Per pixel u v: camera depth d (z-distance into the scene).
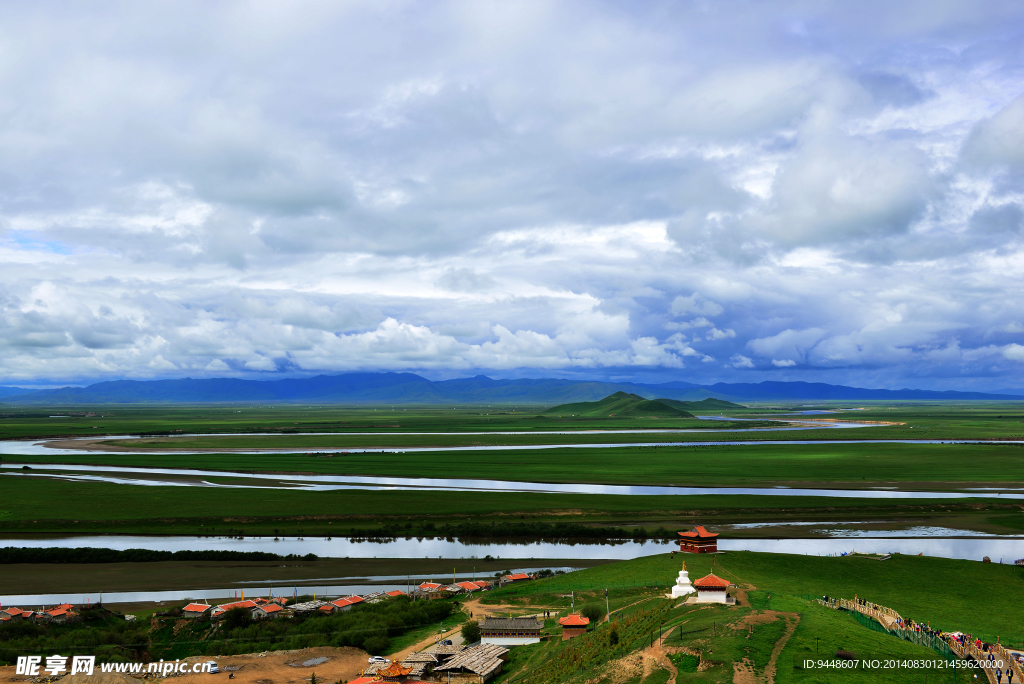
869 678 46.34
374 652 67.50
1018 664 48.56
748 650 51.31
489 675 61.12
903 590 81.44
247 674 61.69
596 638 62.88
